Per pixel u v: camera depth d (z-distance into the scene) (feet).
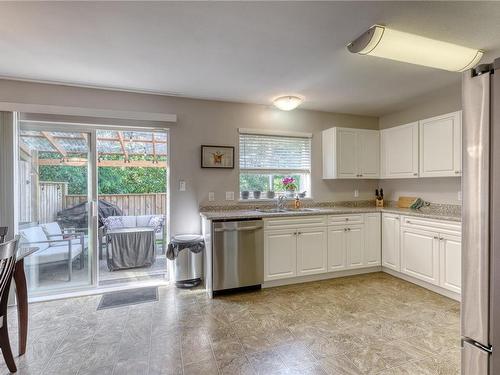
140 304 8.94
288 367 5.83
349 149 12.66
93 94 10.00
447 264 9.12
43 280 9.70
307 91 10.41
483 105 3.09
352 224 11.50
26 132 9.48
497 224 2.95
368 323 7.63
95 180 10.14
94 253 10.19
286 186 12.20
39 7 5.37
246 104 12.00
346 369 5.75
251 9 5.51
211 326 7.52
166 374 5.63
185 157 11.09
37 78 9.06
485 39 6.59
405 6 5.44
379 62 7.97
